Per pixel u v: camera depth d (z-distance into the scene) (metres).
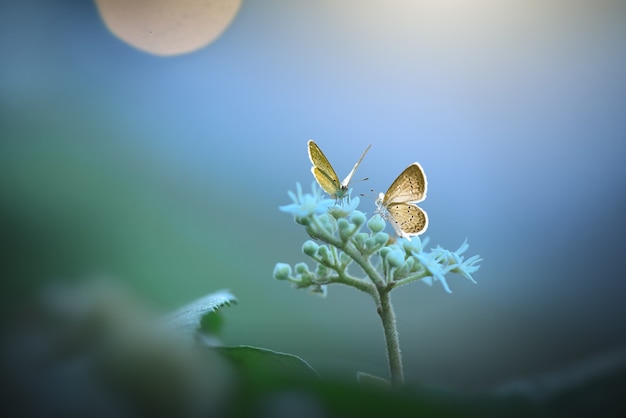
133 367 0.28
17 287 0.28
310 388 0.30
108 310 0.29
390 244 0.41
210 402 0.30
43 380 0.27
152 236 0.43
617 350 0.34
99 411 0.27
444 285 0.39
